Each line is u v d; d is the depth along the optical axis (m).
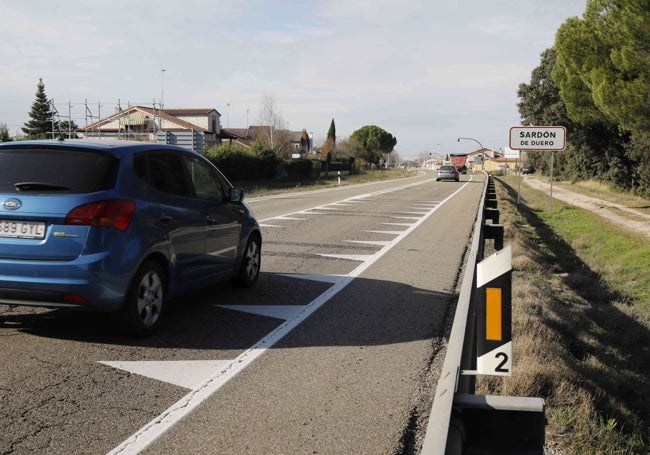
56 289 5.04
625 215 24.88
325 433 3.79
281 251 11.23
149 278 5.62
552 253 15.90
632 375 6.76
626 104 21.61
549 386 4.84
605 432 4.42
